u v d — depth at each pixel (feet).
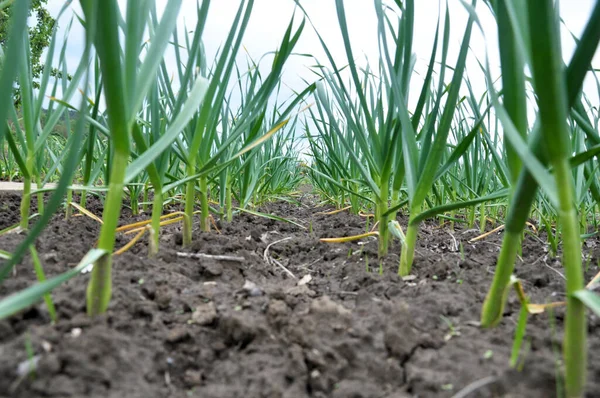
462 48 1.29
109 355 0.90
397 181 1.80
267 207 4.17
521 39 0.79
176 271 1.49
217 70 1.66
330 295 1.42
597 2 0.74
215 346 1.04
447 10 1.39
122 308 1.09
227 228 2.40
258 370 0.96
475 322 1.14
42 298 1.03
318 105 2.34
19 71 1.70
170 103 1.98
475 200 1.24
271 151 3.71
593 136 1.31
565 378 0.83
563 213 0.78
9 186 3.99
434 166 1.40
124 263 1.40
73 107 1.51
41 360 0.83
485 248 2.26
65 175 0.79
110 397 0.82
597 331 1.09
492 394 0.88
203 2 1.47
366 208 3.98
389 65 1.41
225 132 2.37
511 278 1.02
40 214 1.94
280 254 2.10
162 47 1.11
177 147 1.92
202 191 2.09
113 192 1.00
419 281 1.50
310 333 1.05
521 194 0.94
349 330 1.07
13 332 0.94
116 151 0.99
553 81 0.71
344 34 1.55
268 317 1.13
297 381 0.94
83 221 2.25
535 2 0.69
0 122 0.77
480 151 2.85
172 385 0.94
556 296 1.39
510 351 0.98
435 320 1.17
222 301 1.23
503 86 1.02
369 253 1.93
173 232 2.21
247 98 2.06
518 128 1.02
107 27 0.87
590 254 1.92
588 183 1.67
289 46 1.66
